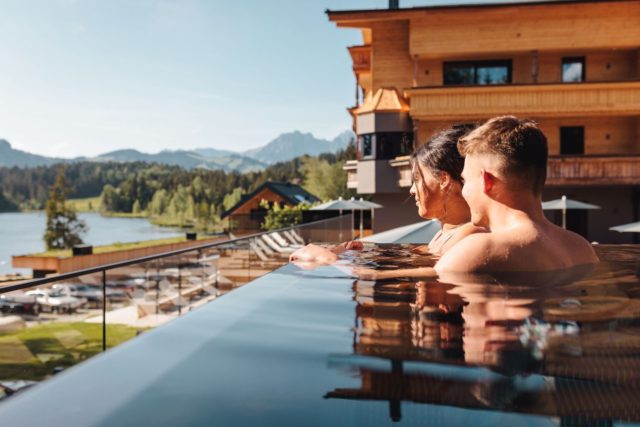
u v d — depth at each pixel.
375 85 20.11
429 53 18.41
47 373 5.84
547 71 18.88
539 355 0.83
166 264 11.29
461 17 18.05
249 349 0.85
